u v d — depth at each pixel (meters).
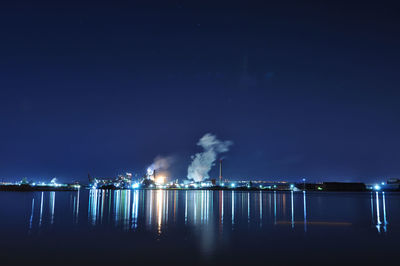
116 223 38.88
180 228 35.22
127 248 24.91
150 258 22.00
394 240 28.67
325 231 33.66
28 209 57.03
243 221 41.84
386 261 21.41
